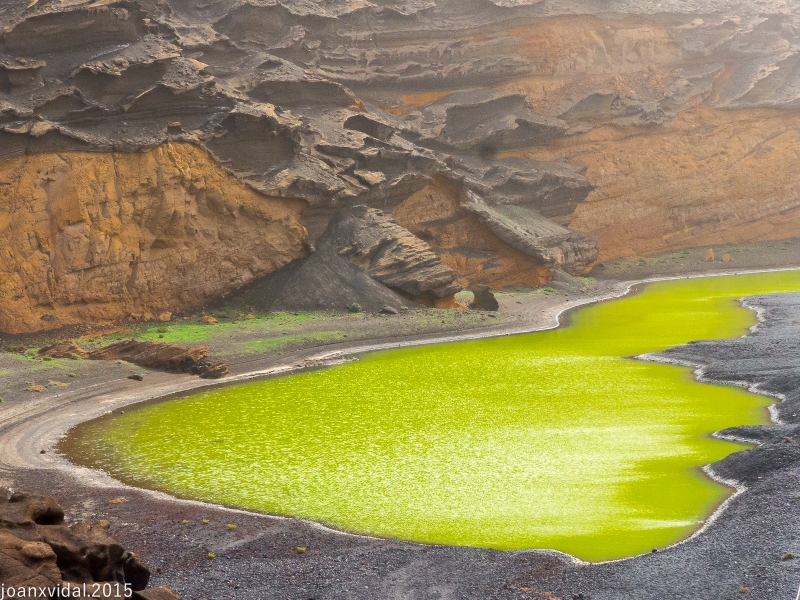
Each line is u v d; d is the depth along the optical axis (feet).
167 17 241.14
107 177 199.11
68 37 201.67
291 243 232.73
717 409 141.18
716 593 73.46
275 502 103.45
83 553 63.05
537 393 155.43
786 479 98.37
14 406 142.72
